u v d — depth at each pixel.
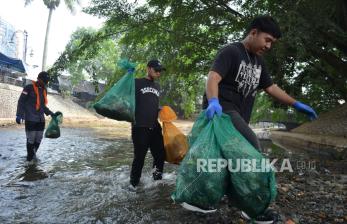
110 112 5.20
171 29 14.53
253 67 3.43
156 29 14.32
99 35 14.62
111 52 41.91
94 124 25.12
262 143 14.39
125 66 5.46
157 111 5.59
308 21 10.99
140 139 5.33
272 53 11.04
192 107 20.66
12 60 34.03
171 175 6.24
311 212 4.24
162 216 3.98
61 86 42.44
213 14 13.12
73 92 46.25
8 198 4.61
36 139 7.57
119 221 3.83
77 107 40.16
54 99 37.06
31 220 3.84
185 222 3.79
